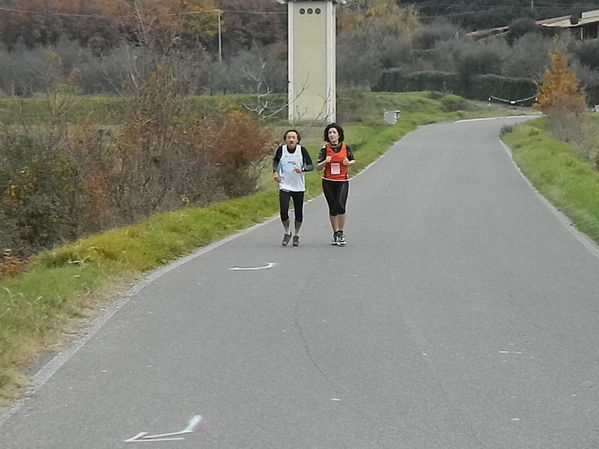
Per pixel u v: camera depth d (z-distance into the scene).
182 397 6.02
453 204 20.11
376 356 7.08
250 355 7.12
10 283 9.38
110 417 5.61
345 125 59.28
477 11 112.38
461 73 89.00
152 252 11.85
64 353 7.21
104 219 15.37
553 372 6.62
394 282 10.38
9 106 18.41
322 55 53.75
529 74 84.94
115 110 18.48
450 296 9.56
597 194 18.86
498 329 8.03
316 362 6.90
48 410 5.76
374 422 5.49
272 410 5.73
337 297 9.48
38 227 13.83
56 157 14.60
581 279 10.66
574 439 5.19
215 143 20.28
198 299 9.38
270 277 10.70
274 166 13.75
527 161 32.12
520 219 17.23
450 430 5.34
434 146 43.31
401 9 102.88
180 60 20.14
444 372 6.61
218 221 15.64
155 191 17.62
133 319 8.44
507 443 5.12
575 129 46.97
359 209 19.06
